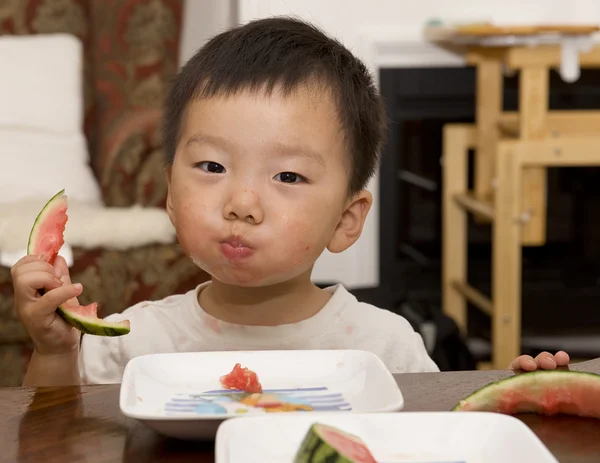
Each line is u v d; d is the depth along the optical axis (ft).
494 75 9.87
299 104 3.25
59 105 8.80
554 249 10.53
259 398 2.52
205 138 3.18
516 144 8.49
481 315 10.39
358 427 2.15
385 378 2.50
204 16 10.78
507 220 8.59
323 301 3.94
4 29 9.27
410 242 10.60
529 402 2.44
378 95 3.88
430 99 10.42
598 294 10.47
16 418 2.40
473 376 2.73
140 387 2.52
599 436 2.31
